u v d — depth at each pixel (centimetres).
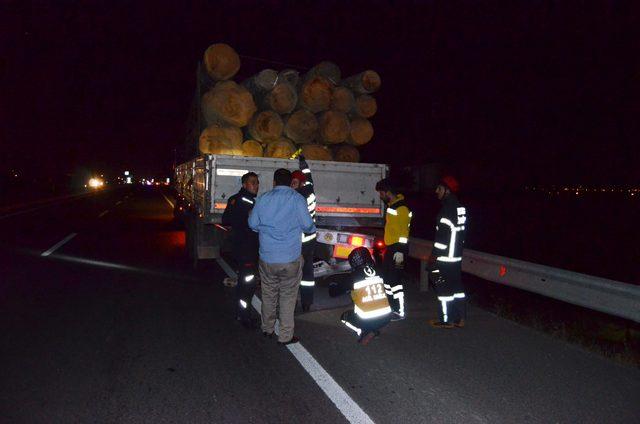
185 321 629
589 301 526
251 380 448
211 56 878
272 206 538
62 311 658
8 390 418
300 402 406
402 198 654
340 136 927
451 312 611
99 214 2342
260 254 553
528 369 480
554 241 1377
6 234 1452
